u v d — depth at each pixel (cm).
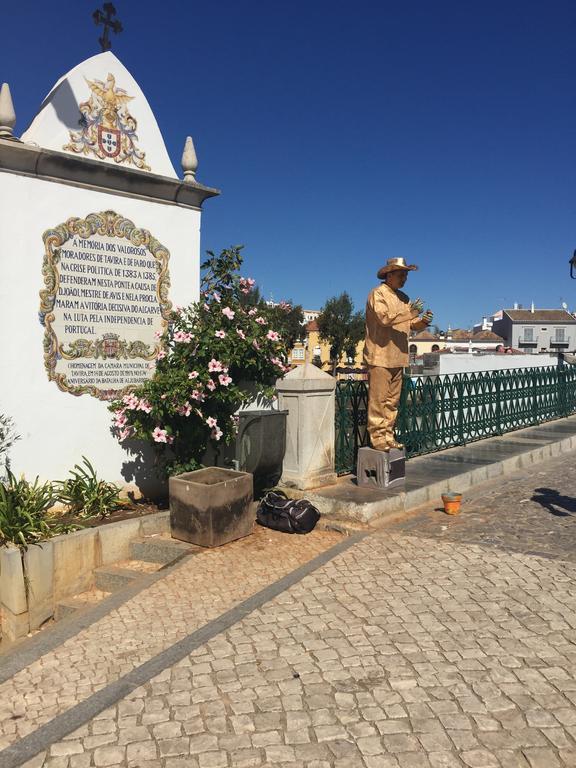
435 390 1039
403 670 365
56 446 663
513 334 7006
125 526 626
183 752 300
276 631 418
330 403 765
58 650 439
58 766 293
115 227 704
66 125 672
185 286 776
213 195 791
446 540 604
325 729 313
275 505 668
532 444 1128
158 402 680
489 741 300
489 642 395
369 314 733
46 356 652
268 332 762
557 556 549
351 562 544
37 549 547
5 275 620
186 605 496
